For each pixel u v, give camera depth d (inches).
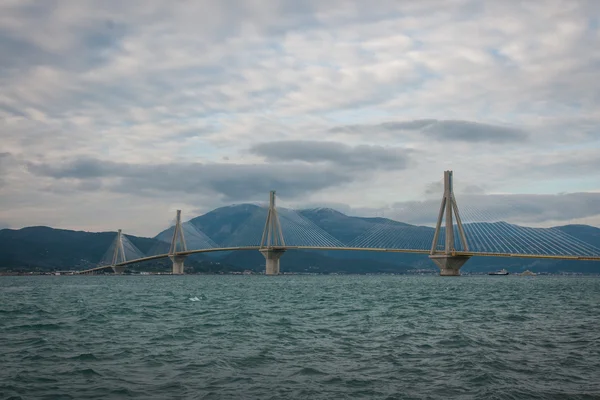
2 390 833.5
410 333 1406.3
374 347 1190.3
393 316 1873.8
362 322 1670.8
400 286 5137.8
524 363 1017.5
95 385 864.3
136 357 1079.0
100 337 1344.7
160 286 5413.4
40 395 810.2
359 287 4896.7
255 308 2250.2
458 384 869.2
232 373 942.4
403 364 1011.9
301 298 3043.8
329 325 1587.1
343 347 1190.3
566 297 3189.0
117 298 3097.9
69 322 1683.1
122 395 809.5
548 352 1128.2
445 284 5762.8
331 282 6806.1
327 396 804.6
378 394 815.1
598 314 1975.9
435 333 1407.5
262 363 1022.4
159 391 829.8
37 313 2017.7
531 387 848.9
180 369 973.8
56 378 908.0
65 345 1221.7
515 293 3700.8
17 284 6269.7
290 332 1427.2
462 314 1959.9
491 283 6269.7
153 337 1341.0
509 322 1683.1
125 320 1742.1
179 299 2952.8
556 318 1814.7
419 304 2507.4
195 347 1192.8
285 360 1048.8
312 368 979.3
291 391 828.6
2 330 1487.5
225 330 1470.2
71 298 3134.8
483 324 1620.3
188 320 1736.0
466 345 1210.0
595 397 797.2
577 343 1245.7
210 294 3592.5
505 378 903.1
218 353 1119.6
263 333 1409.9
